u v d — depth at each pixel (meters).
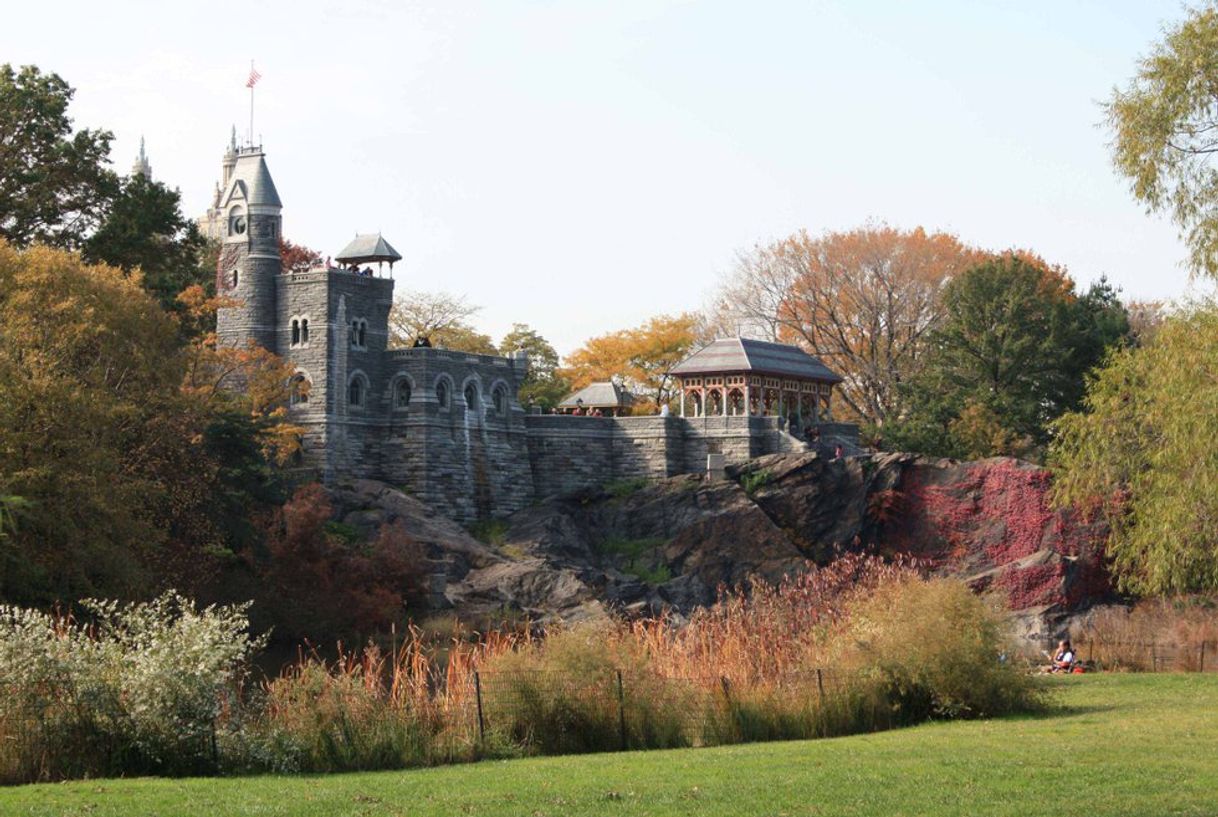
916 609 43.41
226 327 106.50
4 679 32.12
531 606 89.69
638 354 146.00
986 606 44.22
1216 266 51.16
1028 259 149.50
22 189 84.19
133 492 62.19
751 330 144.88
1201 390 53.00
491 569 94.06
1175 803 26.56
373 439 106.38
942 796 27.44
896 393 133.50
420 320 145.12
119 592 61.84
